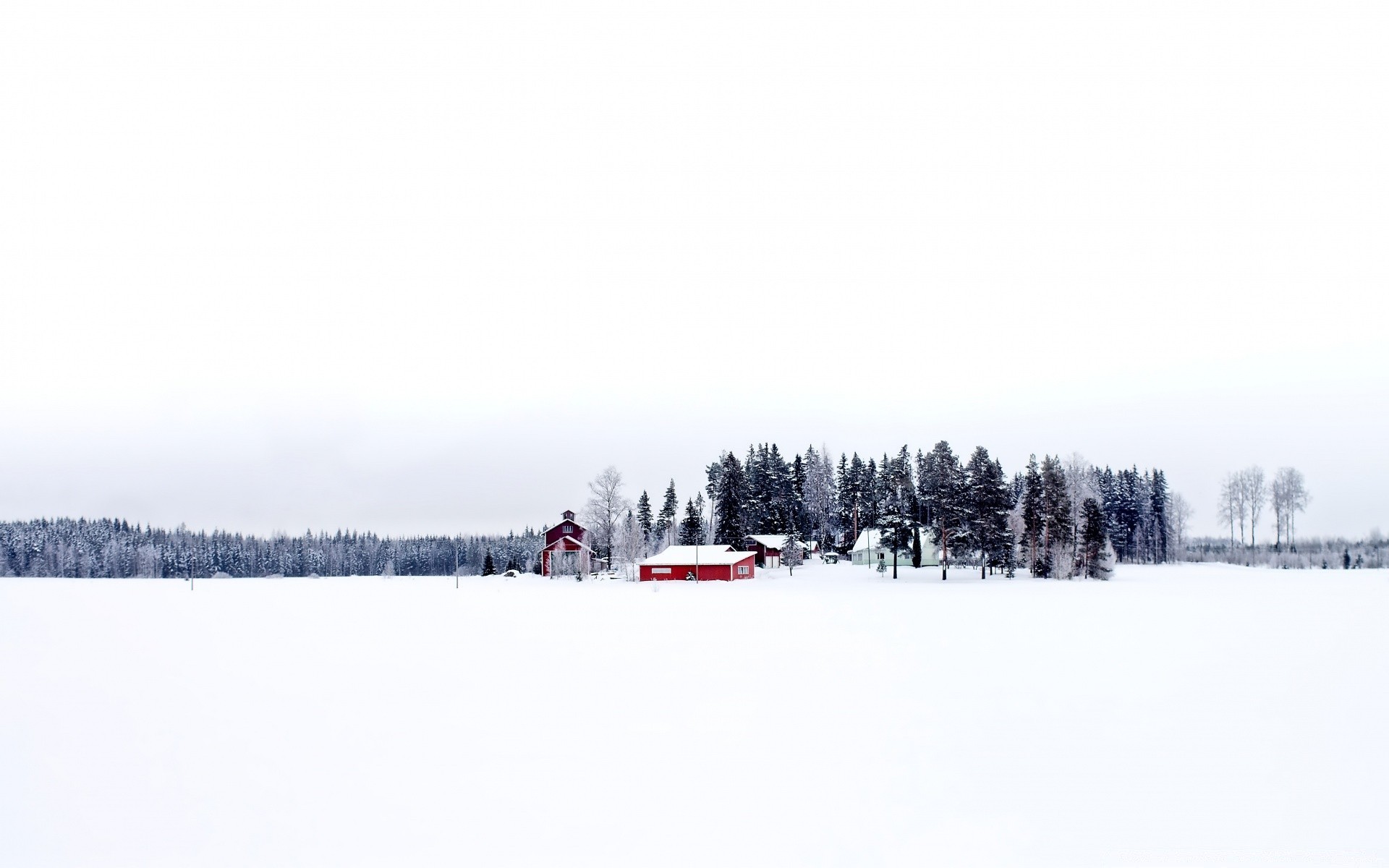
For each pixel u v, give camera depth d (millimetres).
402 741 12844
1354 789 10391
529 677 18547
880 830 9055
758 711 14859
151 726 13789
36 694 16453
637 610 38312
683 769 11273
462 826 9195
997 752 12055
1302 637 25703
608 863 8164
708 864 8102
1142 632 27141
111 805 9922
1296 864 8125
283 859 8344
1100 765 11406
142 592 51094
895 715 14523
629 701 15766
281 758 11883
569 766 11445
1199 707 15031
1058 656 21594
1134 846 8586
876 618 33156
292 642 25125
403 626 30250
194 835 8977
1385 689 16750
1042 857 8266
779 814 9516
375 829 9133
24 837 8914
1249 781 10688
